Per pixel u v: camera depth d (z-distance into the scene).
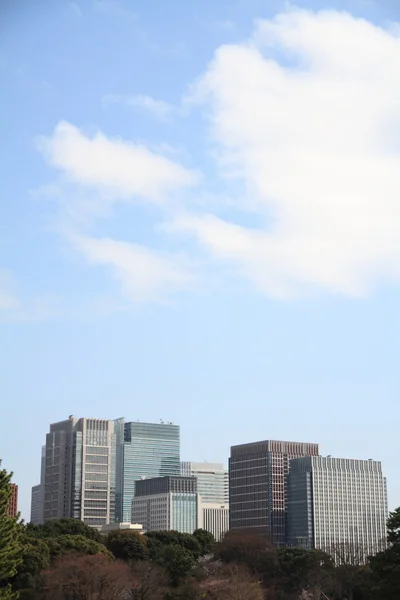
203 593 186.00
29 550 178.12
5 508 124.25
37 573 176.75
